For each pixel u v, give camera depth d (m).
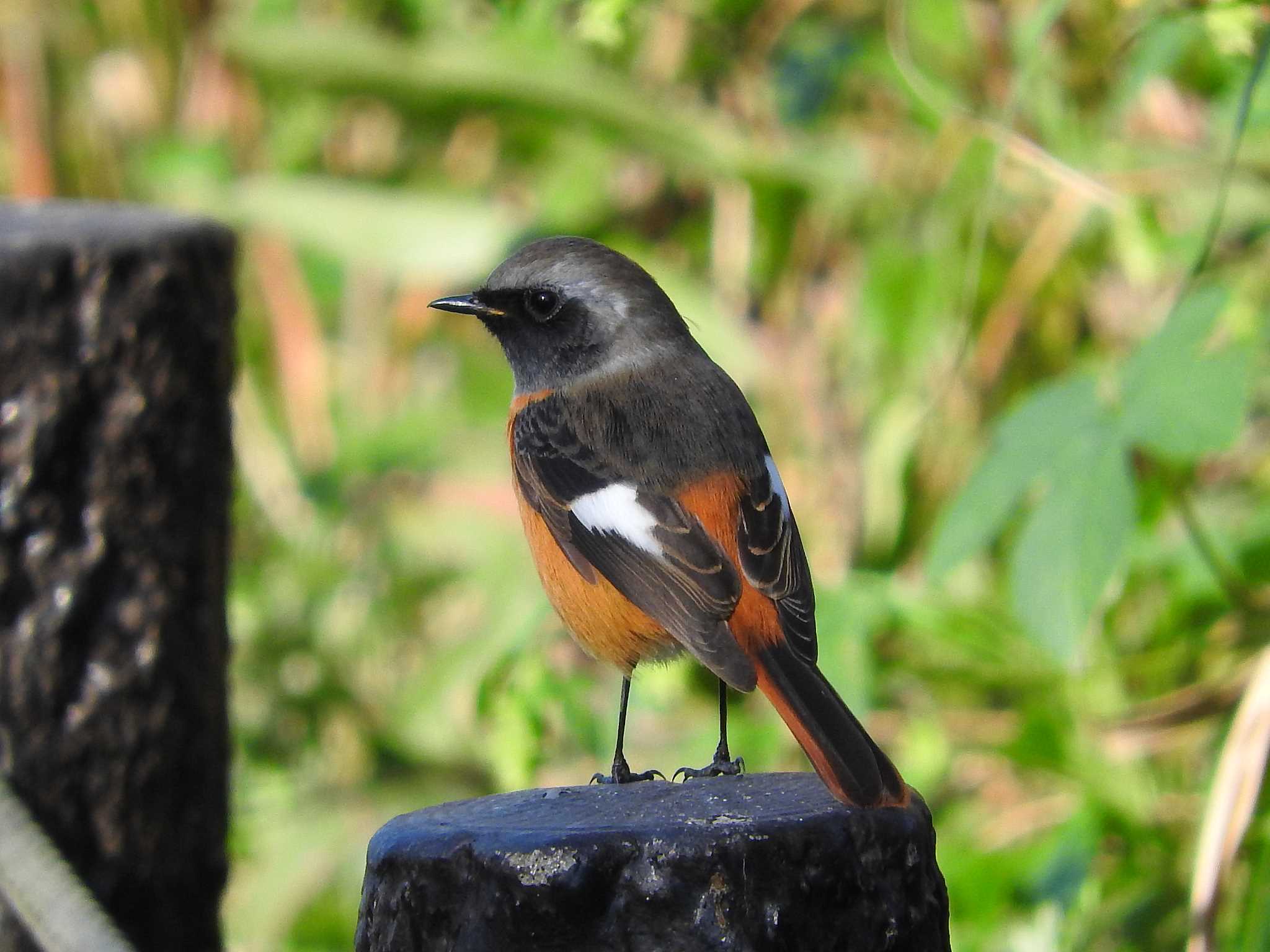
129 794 7.34
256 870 11.91
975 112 11.43
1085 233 11.59
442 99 13.16
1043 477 7.87
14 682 7.12
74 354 7.16
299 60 13.21
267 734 12.52
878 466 11.76
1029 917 9.84
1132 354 8.12
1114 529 7.50
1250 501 11.12
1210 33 9.47
